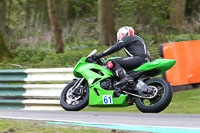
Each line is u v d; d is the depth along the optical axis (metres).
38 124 16.72
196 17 59.94
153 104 19.52
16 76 29.62
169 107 22.98
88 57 22.42
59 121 17.41
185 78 26.83
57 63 40.62
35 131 14.93
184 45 27.08
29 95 28.25
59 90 27.31
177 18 58.03
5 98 29.48
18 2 65.19
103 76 21.39
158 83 19.72
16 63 42.22
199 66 27.42
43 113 20.64
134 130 14.51
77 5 63.28
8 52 44.34
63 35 56.44
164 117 17.20
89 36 55.91
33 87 28.19
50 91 27.66
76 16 63.81
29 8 65.44
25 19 65.69
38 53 46.84
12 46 54.22
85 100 21.89
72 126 16.00
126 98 20.56
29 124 16.78
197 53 27.45
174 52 26.70
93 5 61.84
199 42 27.69
